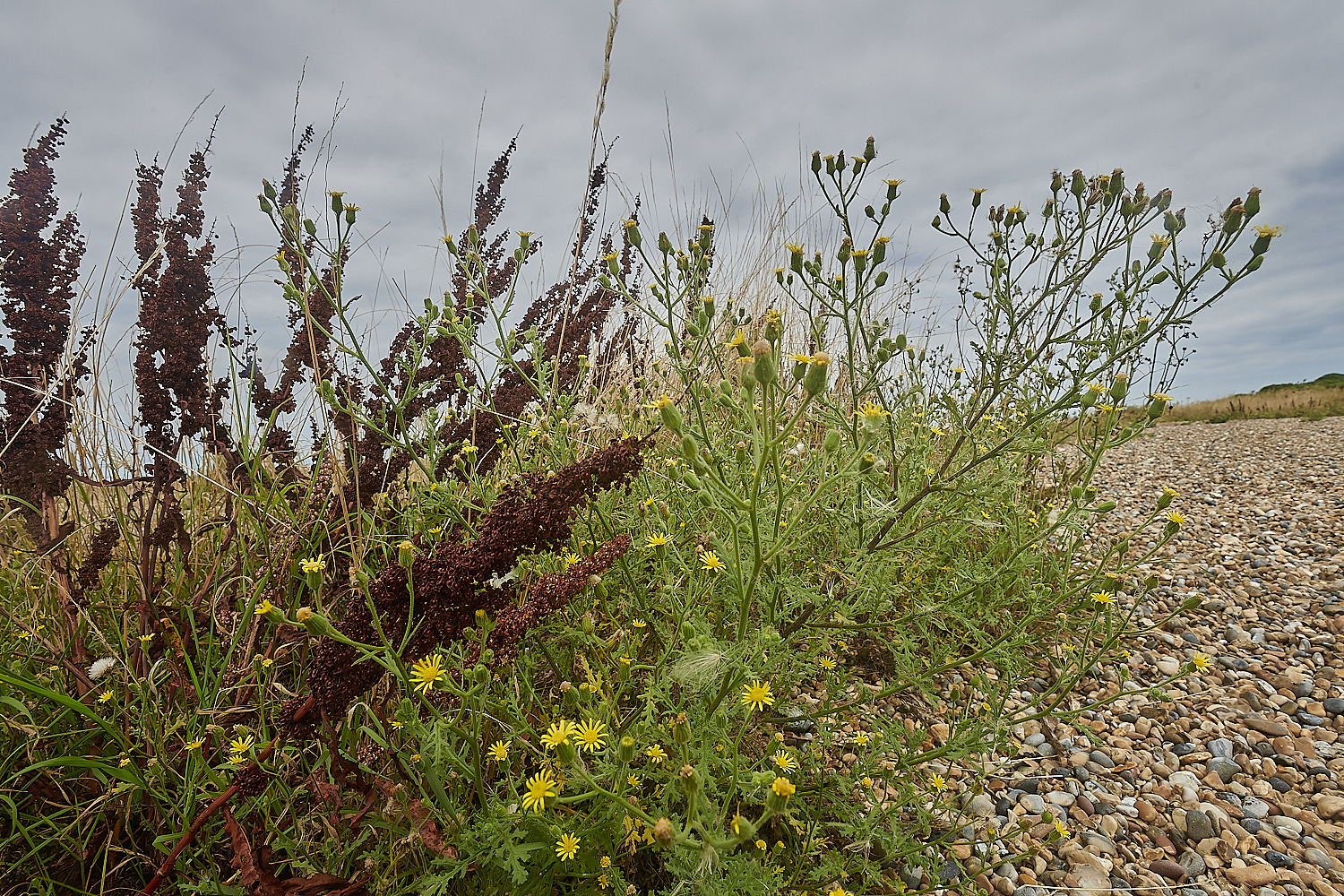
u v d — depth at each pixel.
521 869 1.29
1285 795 2.52
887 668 2.94
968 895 1.97
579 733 1.43
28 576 2.37
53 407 2.33
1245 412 16.33
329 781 1.58
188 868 1.60
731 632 2.14
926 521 2.60
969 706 2.14
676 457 2.49
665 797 1.55
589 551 2.31
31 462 2.24
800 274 2.56
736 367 3.09
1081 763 2.67
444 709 1.71
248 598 2.12
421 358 2.52
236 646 2.01
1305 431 11.02
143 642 1.90
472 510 2.52
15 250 2.35
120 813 1.74
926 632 2.22
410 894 1.49
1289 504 6.05
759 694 1.55
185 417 2.37
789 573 1.98
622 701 1.95
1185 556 4.72
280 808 1.73
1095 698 3.07
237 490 2.44
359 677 1.55
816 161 2.56
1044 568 2.81
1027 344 2.90
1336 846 2.29
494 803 1.43
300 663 2.07
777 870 1.66
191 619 1.96
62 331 2.43
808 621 2.36
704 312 2.34
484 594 1.69
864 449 1.70
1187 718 2.91
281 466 2.69
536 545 1.78
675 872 1.37
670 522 1.96
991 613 2.50
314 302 2.65
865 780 1.89
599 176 3.69
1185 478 7.59
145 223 2.57
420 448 2.62
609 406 3.53
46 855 1.75
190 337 2.32
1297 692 3.12
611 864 1.49
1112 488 7.25
